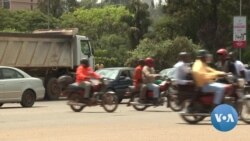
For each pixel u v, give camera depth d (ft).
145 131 118.01
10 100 209.56
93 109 194.08
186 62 139.03
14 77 212.43
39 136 109.19
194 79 135.13
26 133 114.73
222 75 136.15
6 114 169.68
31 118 153.58
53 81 291.99
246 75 169.89
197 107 134.82
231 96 136.56
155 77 184.55
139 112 177.47
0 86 205.87
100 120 146.61
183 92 136.56
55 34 292.40
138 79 187.11
